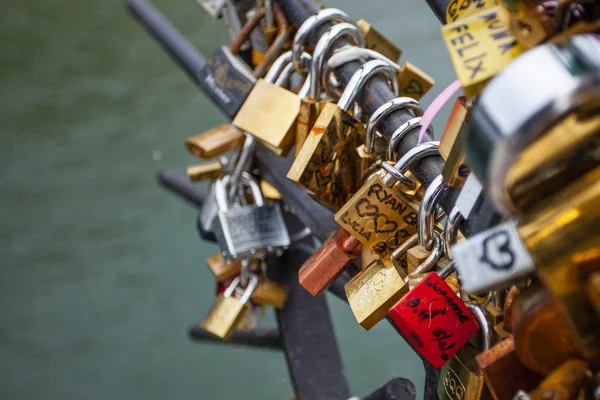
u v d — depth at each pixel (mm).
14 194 11148
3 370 9484
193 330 3111
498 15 1193
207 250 10297
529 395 1138
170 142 11633
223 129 2705
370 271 1646
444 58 8211
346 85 1844
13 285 10352
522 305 1113
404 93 2068
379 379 7648
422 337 1405
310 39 1979
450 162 1325
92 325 9805
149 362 9445
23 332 9781
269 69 2264
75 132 11898
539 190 992
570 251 941
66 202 11062
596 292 919
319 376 2520
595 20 1080
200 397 8961
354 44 1938
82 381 9375
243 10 2703
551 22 1084
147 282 10211
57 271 10273
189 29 12266
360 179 1798
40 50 13398
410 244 1604
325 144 1728
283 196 2420
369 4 9594
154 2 12820
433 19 9062
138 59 12977
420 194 1601
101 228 10703
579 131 946
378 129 1679
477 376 1381
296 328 2578
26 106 12406
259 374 9180
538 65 926
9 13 14219
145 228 10734
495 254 1056
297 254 2678
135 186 11133
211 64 2371
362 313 1614
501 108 934
